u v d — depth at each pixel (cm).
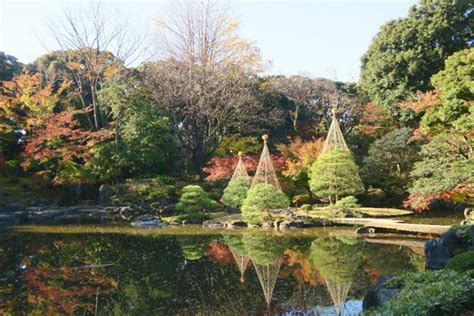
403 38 2902
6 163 2817
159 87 2953
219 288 974
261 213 2089
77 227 2062
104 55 3111
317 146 2505
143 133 2766
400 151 2441
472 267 657
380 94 2961
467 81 1564
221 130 3120
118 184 2692
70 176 2655
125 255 1373
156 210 2450
